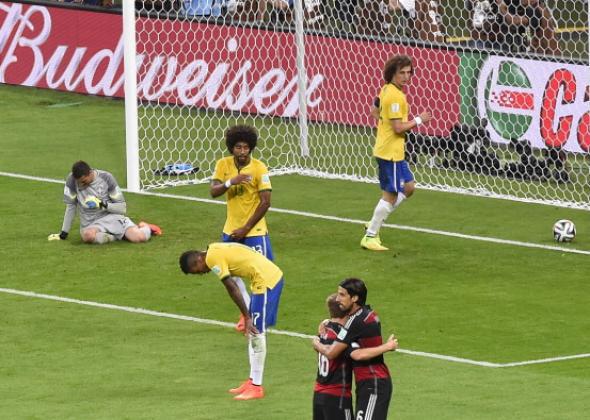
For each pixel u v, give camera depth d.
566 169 59.59
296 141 65.81
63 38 74.75
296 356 38.97
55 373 37.34
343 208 55.94
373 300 44.31
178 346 39.84
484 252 49.81
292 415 33.81
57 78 75.00
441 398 34.97
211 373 37.47
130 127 57.69
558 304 44.03
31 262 48.19
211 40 69.00
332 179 61.03
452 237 51.72
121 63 73.06
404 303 44.03
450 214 55.09
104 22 73.31
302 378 37.09
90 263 48.09
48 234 51.47
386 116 48.81
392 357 38.84
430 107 63.47
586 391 35.59
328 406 30.34
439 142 61.91
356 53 66.19
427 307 43.62
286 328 41.59
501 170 60.53
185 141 65.81
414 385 36.19
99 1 75.25
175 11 69.31
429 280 46.53
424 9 64.38
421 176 60.56
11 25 76.25
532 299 44.56
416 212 55.34
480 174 60.88
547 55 60.47
